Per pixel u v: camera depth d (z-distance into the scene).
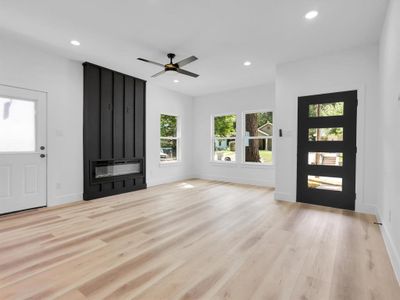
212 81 5.36
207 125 6.70
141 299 1.53
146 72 4.75
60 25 2.89
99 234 2.62
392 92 2.27
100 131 4.45
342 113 3.58
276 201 4.14
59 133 3.89
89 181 4.25
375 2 2.38
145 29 2.97
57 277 1.78
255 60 3.99
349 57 3.51
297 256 2.13
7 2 2.40
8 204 3.34
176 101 6.39
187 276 1.81
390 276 1.81
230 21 2.77
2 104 3.31
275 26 2.88
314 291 1.63
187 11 2.57
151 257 2.10
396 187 2.04
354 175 3.51
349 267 1.94
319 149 3.80
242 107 6.01
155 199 4.29
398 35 2.01
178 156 6.58
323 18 2.68
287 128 4.11
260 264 1.99
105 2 2.41
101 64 4.29
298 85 3.97
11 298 1.53
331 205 3.72
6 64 3.29
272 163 5.59
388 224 2.37
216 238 2.53
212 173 6.61
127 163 5.05
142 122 5.37
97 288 1.65
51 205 3.79
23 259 2.05
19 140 3.47
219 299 1.54
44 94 3.70
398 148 1.99
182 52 3.68
